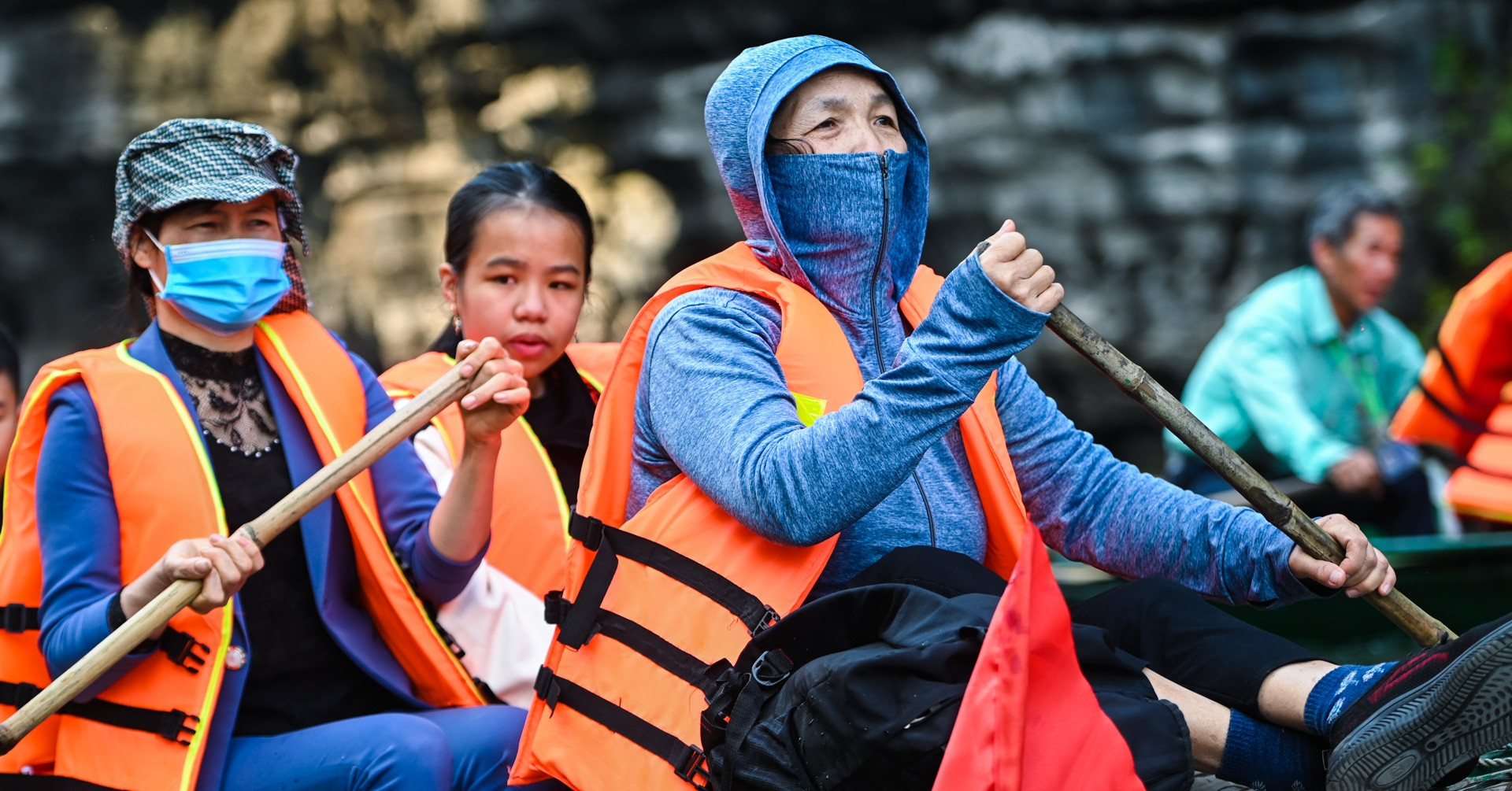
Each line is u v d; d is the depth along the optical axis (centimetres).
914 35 2208
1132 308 2134
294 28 2402
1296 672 353
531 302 544
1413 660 326
